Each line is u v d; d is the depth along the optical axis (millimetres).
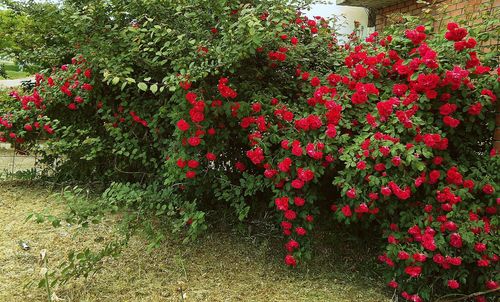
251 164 3562
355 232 3512
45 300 2475
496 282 2529
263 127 2943
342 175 2762
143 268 2961
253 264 3152
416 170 2594
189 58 3008
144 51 3471
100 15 3574
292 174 2877
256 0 3465
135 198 3117
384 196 2602
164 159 3734
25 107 4574
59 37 4801
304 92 3420
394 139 2582
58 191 4598
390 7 6398
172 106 3395
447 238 2535
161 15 3531
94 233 3439
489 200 2684
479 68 2768
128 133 4043
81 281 2730
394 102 2678
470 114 2826
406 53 3055
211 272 2992
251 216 3760
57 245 3211
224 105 3008
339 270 3146
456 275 2602
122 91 3949
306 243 3016
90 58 3627
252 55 3275
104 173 4508
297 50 3432
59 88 4297
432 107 2820
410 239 2639
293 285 2900
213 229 3652
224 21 3178
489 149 3000
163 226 3580
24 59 5074
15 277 2725
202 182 3459
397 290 2803
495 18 3076
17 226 3553
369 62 2992
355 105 2977
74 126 4523
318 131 2857
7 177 4836
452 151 3012
